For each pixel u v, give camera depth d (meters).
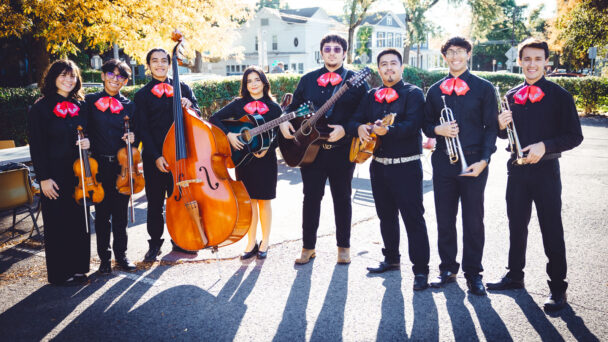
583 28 19.23
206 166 3.80
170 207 3.95
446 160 3.47
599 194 6.29
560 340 2.83
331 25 42.88
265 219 4.28
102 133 3.88
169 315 3.25
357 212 5.74
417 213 3.61
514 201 3.38
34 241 4.90
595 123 15.62
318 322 3.12
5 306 3.43
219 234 3.77
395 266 3.96
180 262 4.26
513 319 3.09
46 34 10.69
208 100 10.47
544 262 4.03
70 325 3.14
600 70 19.45
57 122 3.58
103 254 3.99
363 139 3.55
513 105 3.38
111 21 10.94
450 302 3.35
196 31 13.26
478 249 3.46
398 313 3.21
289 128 4.01
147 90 4.23
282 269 4.05
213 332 3.02
